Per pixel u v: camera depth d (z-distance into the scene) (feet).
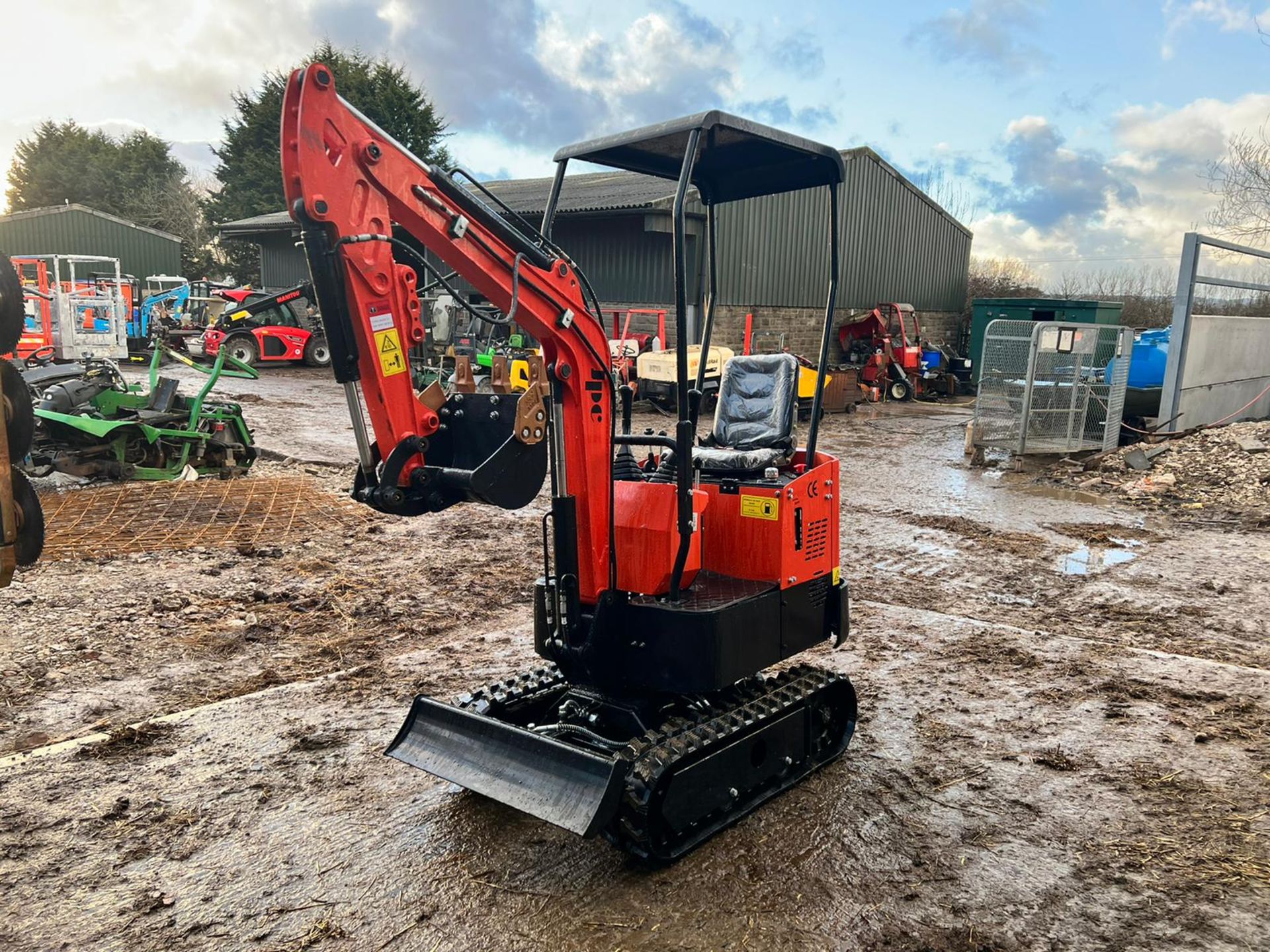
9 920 10.75
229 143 141.08
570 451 12.59
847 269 79.77
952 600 23.91
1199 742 15.89
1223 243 47.83
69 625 20.25
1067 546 29.50
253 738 15.47
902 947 10.55
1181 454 40.63
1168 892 11.65
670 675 12.69
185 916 10.88
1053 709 17.24
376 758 14.87
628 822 11.79
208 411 35.55
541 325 11.92
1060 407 42.96
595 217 66.03
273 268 97.66
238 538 27.50
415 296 11.21
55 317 62.03
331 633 20.67
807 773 14.48
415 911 11.07
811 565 14.61
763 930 10.82
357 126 10.37
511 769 11.90
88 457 32.71
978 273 119.14
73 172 163.32
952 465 44.19
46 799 13.39
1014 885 11.77
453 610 22.27
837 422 60.34
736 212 66.95
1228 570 26.89
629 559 13.01
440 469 11.52
